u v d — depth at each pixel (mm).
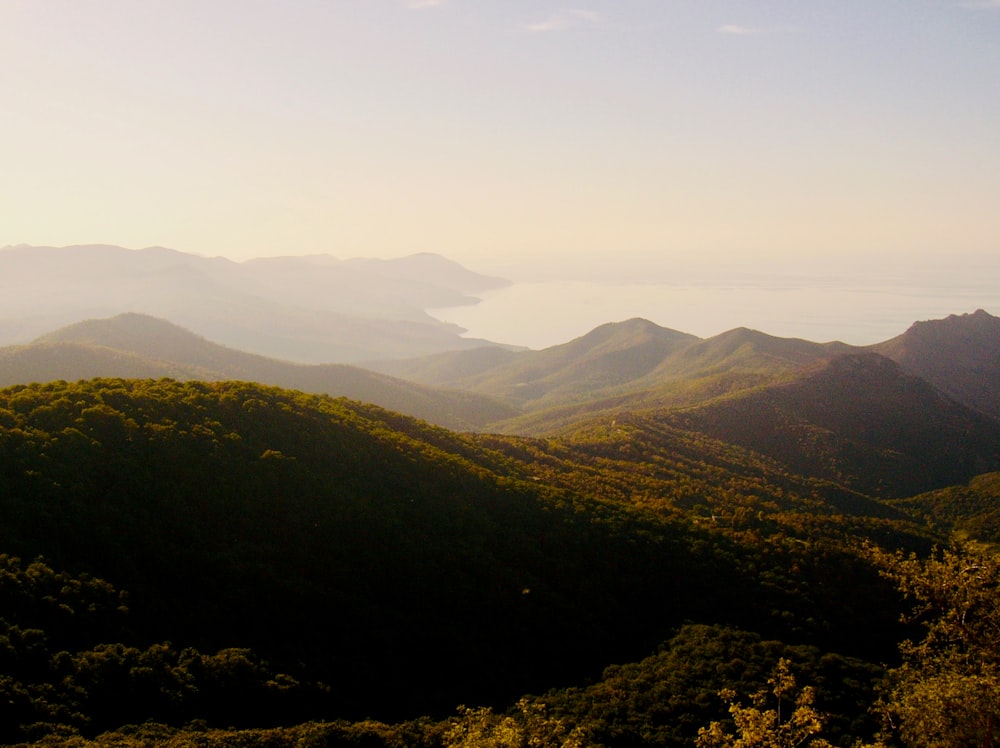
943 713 20656
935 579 25688
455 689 32031
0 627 25891
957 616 24688
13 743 21781
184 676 27109
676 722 29359
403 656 33062
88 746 21781
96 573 31719
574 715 29938
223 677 27797
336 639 32844
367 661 32094
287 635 32281
